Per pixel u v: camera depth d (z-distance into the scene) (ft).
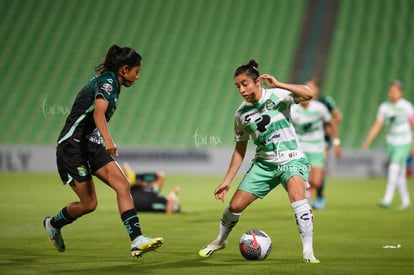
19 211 151.12
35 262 81.56
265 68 348.38
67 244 99.45
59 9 391.04
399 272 76.23
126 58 76.84
